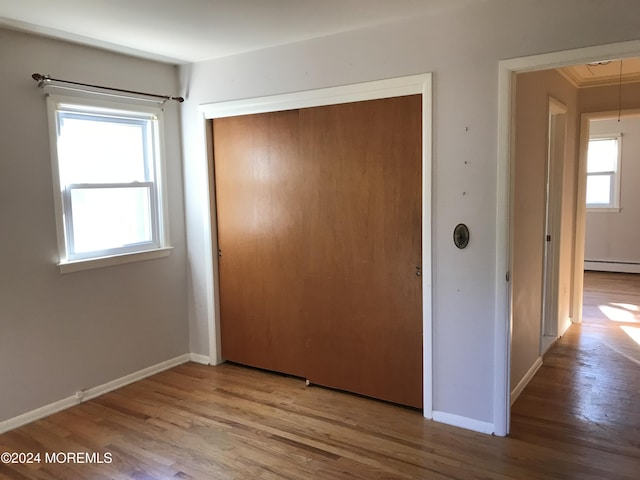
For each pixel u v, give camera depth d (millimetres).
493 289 2887
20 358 3178
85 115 3504
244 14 2852
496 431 2953
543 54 2602
